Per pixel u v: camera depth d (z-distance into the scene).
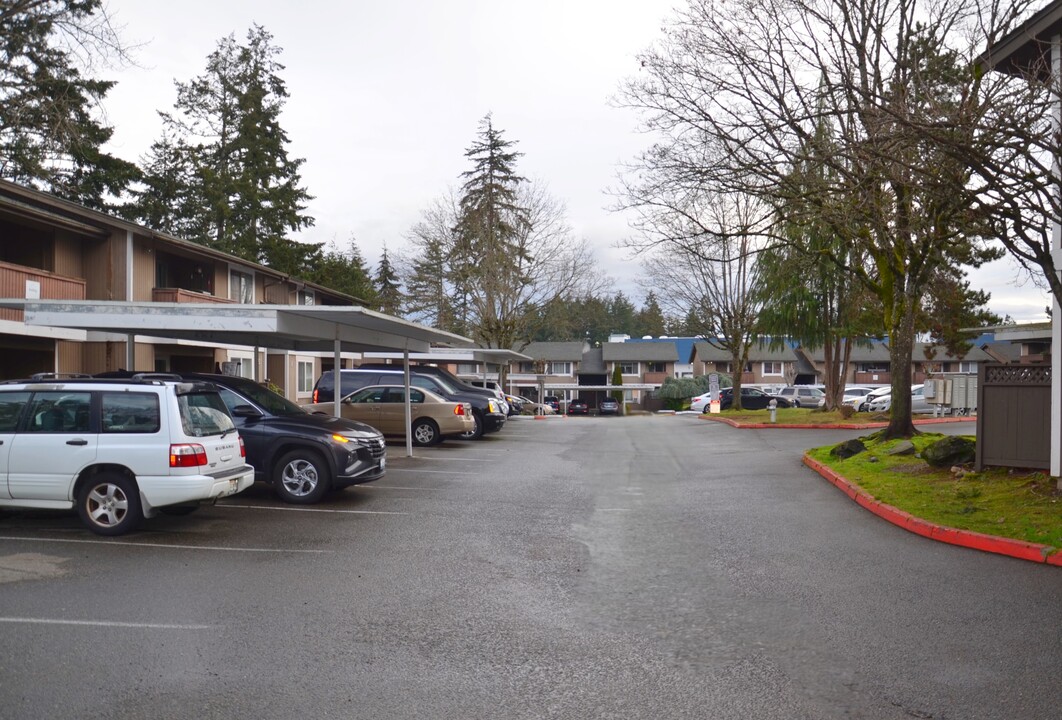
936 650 5.79
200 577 7.78
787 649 5.86
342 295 45.28
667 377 69.88
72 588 7.35
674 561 8.63
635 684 5.22
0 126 18.59
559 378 78.44
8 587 7.36
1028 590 7.27
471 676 5.36
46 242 24.48
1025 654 5.69
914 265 16.83
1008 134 8.91
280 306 12.83
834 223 15.05
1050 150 8.57
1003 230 9.62
